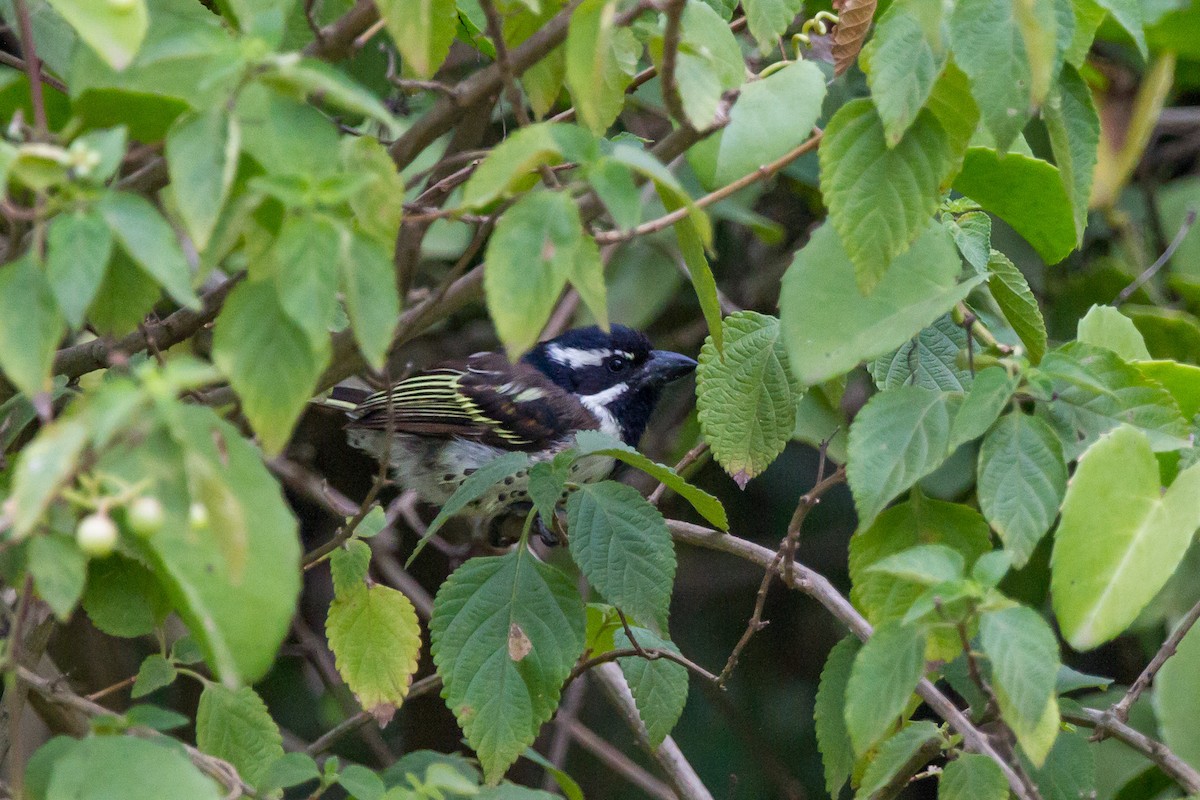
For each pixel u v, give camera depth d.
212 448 3.71
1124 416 5.39
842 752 6.63
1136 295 10.69
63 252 3.61
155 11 4.91
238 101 3.92
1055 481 4.99
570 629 6.35
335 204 3.96
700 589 13.27
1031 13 4.51
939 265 5.34
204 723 6.03
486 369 11.54
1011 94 4.71
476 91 5.48
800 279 5.31
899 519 6.07
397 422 11.16
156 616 6.10
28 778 4.44
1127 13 5.06
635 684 6.94
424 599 11.13
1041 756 4.56
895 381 6.61
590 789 12.94
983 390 5.03
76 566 3.92
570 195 4.18
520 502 10.94
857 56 5.90
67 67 5.56
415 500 11.75
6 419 6.81
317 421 12.38
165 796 4.05
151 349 6.13
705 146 5.68
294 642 12.49
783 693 13.19
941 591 4.65
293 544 3.86
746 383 6.96
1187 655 7.05
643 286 11.62
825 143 5.05
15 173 3.65
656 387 11.92
